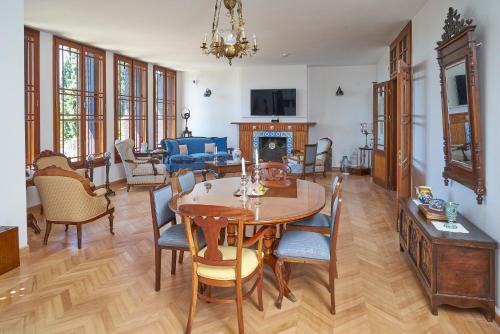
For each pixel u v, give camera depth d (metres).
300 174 7.72
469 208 2.99
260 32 5.89
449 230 2.68
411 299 2.77
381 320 2.47
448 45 3.09
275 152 9.88
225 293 2.89
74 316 2.54
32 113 5.60
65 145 6.30
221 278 2.29
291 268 3.36
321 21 5.24
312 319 2.49
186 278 3.16
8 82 3.48
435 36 4.01
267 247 3.01
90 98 6.88
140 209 5.59
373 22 5.31
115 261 3.54
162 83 9.59
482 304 2.47
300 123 9.46
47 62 5.84
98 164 7.05
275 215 2.47
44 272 3.28
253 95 9.77
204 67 9.67
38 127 5.69
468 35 2.66
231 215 2.16
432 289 2.54
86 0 4.32
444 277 2.52
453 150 3.22
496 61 2.50
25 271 3.29
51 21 5.19
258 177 3.51
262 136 9.82
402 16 4.98
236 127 10.27
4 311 2.60
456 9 3.32
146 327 2.41
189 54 7.72
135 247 3.93
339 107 9.80
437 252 2.52
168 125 9.99
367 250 3.81
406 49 5.43
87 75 6.79
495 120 2.52
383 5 4.53
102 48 7.05
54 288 2.96
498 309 2.43
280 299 2.64
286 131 9.63
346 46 7.07
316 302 2.72
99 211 4.09
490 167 2.59
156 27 5.52
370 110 9.61
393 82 6.93
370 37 6.30
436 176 3.97
